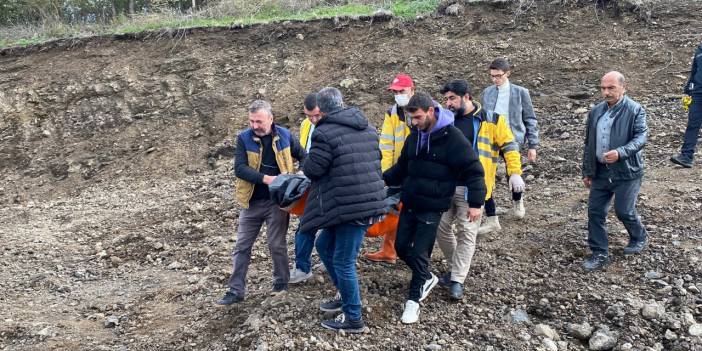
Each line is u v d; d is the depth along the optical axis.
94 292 5.87
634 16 10.45
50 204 9.57
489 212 5.68
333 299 4.76
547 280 4.95
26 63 13.28
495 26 11.09
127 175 10.16
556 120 8.67
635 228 5.05
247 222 4.91
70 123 11.67
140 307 5.39
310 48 11.81
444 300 4.80
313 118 4.88
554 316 4.52
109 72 12.47
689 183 6.25
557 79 9.59
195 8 15.09
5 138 11.64
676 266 4.84
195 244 6.81
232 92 11.32
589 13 10.75
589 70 9.59
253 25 12.52
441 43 11.03
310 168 4.09
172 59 12.41
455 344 4.23
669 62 9.30
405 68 10.69
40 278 6.28
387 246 5.44
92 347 4.70
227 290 5.48
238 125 10.62
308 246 5.08
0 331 5.03
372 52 11.28
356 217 4.09
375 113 9.95
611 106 4.79
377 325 4.49
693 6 10.40
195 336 4.69
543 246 5.52
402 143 5.10
